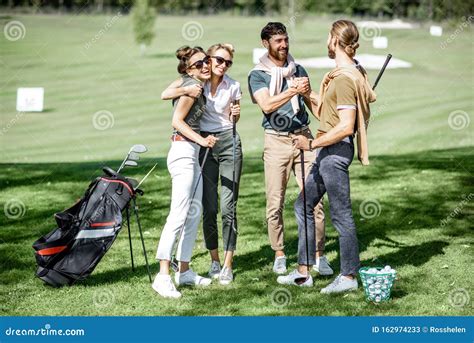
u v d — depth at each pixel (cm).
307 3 3541
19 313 473
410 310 474
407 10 3516
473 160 941
